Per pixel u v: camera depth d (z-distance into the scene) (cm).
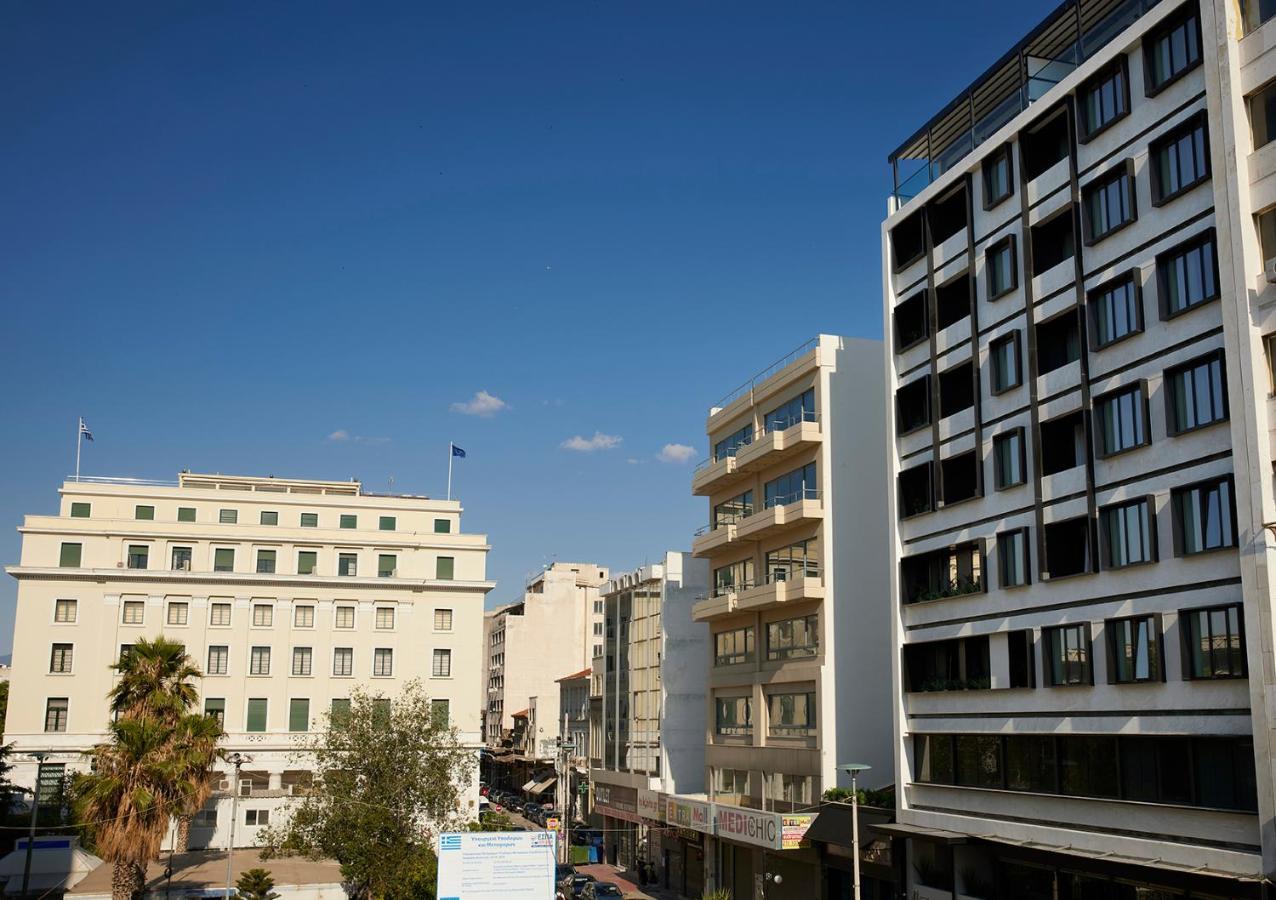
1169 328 3038
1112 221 3278
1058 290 3478
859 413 5038
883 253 4466
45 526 7262
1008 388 3656
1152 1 3312
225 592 7438
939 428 4050
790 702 5116
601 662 8256
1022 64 3806
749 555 5631
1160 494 3033
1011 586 3588
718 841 5762
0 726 8731
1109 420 3247
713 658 5984
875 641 4872
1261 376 2709
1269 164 2738
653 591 7038
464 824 4881
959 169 4003
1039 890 3419
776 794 5147
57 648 7144
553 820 7831
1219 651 2812
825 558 4856
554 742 10594
